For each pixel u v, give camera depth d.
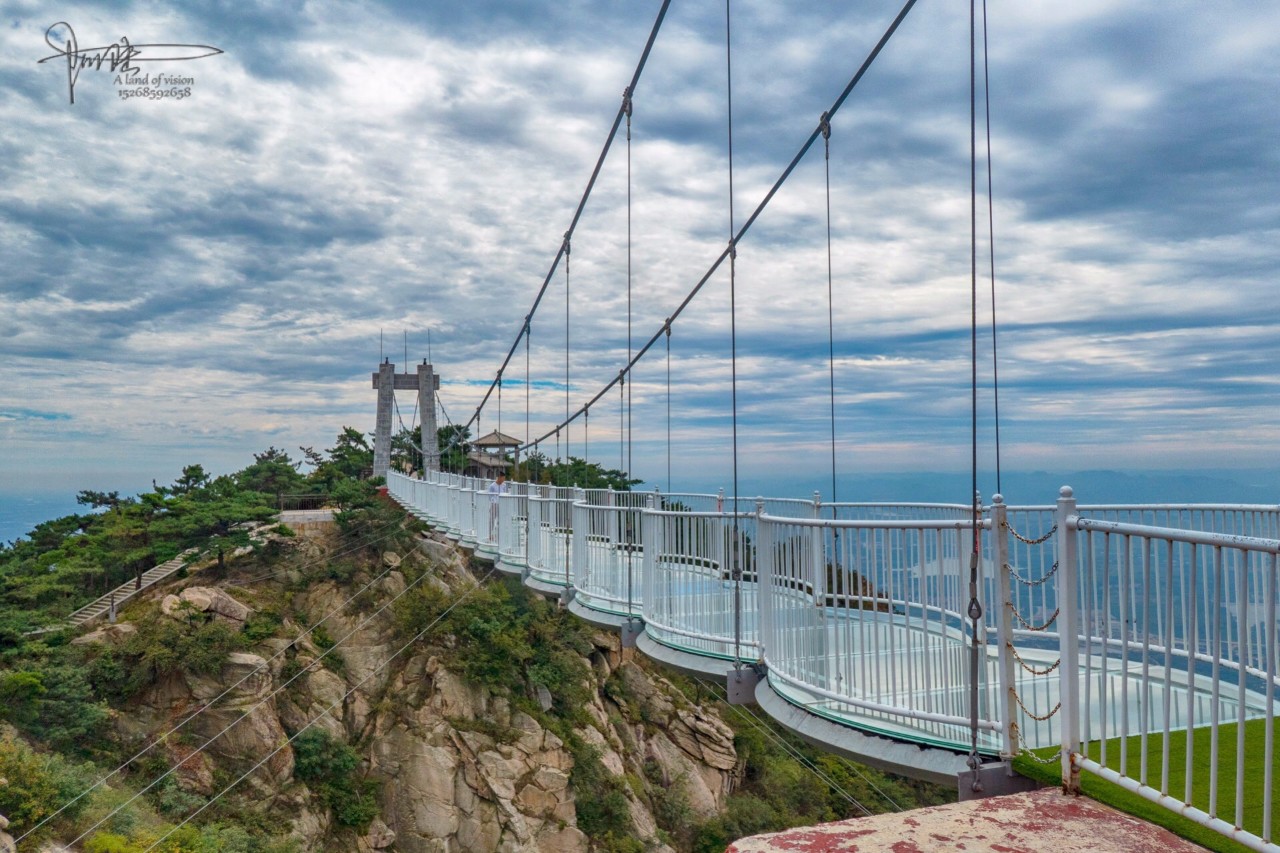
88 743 25.31
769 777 36.28
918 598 5.98
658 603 9.25
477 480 27.73
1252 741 4.93
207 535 37.56
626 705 36.66
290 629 33.12
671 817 33.00
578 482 32.28
